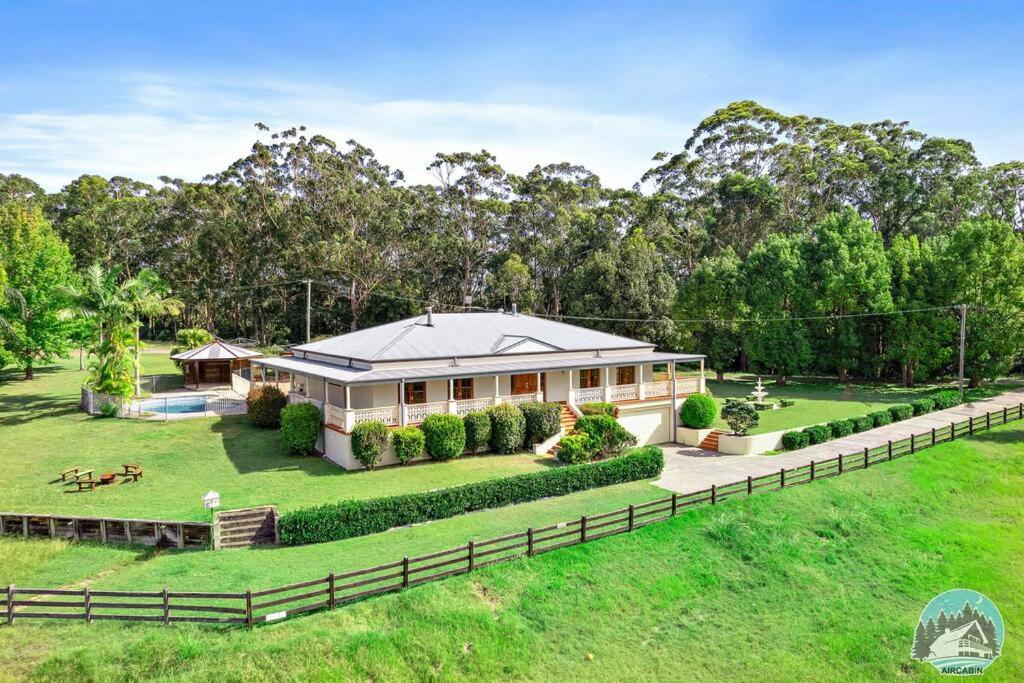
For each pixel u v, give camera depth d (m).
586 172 84.44
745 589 19.14
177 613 14.80
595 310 61.06
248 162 75.12
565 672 15.04
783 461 29.89
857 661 16.75
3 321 40.44
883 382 55.44
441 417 28.22
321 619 14.71
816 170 77.06
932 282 49.94
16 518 19.75
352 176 76.31
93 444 30.78
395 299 75.56
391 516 20.27
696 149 89.56
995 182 69.31
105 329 40.12
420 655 14.48
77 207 87.12
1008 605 19.39
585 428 29.08
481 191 80.25
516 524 20.69
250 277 74.69
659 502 21.55
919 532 23.39
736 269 57.69
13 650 13.26
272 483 24.69
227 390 48.78
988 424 34.62
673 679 15.34
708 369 67.38
